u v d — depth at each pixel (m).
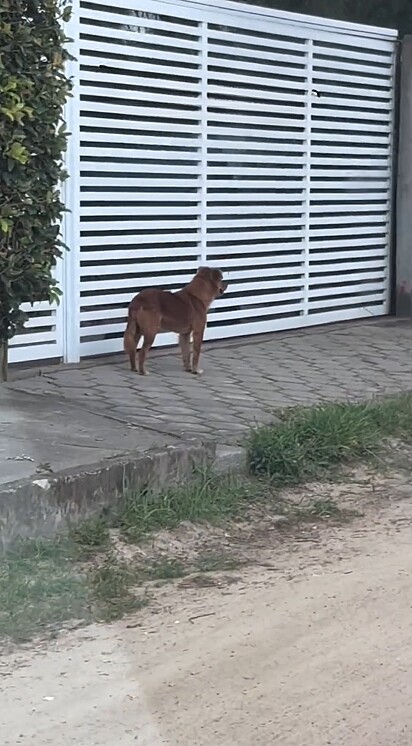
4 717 5.95
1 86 8.70
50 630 6.97
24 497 7.60
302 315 12.01
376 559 7.62
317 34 11.74
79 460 7.98
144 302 9.94
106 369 10.20
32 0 8.84
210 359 10.70
